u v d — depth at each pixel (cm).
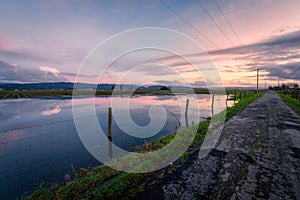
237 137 667
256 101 2364
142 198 310
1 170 467
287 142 606
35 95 5228
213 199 301
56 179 422
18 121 1188
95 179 367
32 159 536
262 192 319
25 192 370
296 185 341
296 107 1642
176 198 306
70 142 700
